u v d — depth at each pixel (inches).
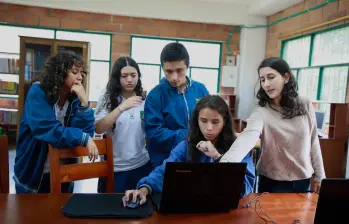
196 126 50.1
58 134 50.5
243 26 221.8
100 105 74.9
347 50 140.9
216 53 231.1
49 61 54.7
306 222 40.1
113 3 200.5
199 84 70.1
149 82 225.8
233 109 222.8
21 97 171.6
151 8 205.8
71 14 207.8
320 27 158.7
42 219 37.1
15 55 205.0
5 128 199.9
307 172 59.0
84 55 177.6
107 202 42.8
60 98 56.8
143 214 39.2
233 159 44.7
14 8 200.5
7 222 35.8
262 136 56.9
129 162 70.0
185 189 39.8
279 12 202.4
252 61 221.8
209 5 213.0
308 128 57.4
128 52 219.0
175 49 58.9
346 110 133.2
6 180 50.9
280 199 48.9
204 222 38.8
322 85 160.9
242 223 39.0
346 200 35.3
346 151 134.5
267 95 57.4
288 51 196.2
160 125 61.9
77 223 36.6
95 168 55.6
